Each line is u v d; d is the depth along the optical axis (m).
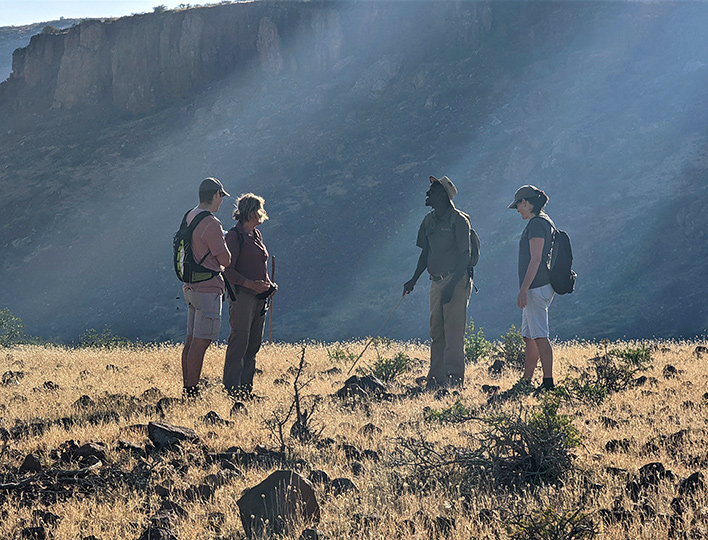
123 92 160.12
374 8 154.25
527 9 141.38
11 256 114.06
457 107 123.94
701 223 76.62
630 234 80.88
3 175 142.25
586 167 95.50
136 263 106.50
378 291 86.12
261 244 7.66
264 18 155.62
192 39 159.25
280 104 144.12
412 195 105.56
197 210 7.24
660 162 91.06
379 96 137.12
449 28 145.25
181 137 142.12
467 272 8.24
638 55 119.31
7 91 171.12
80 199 126.19
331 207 107.75
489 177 102.50
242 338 7.43
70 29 170.25
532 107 116.25
